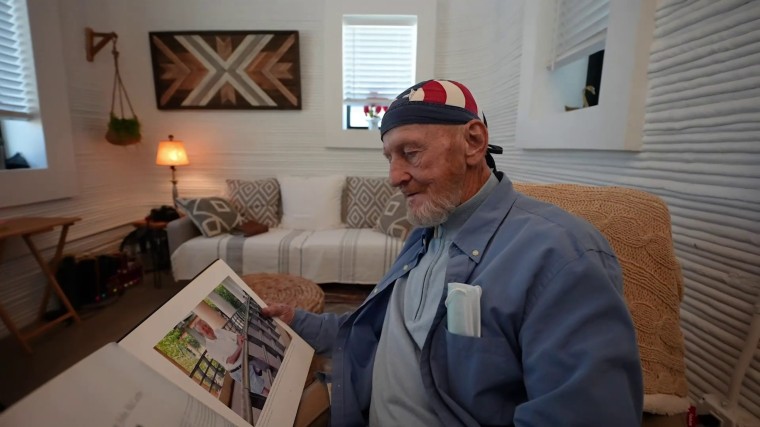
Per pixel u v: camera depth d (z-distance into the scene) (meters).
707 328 0.81
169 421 0.40
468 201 0.67
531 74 1.58
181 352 0.50
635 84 0.94
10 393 1.35
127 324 1.88
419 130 0.61
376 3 2.51
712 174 0.77
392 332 0.70
